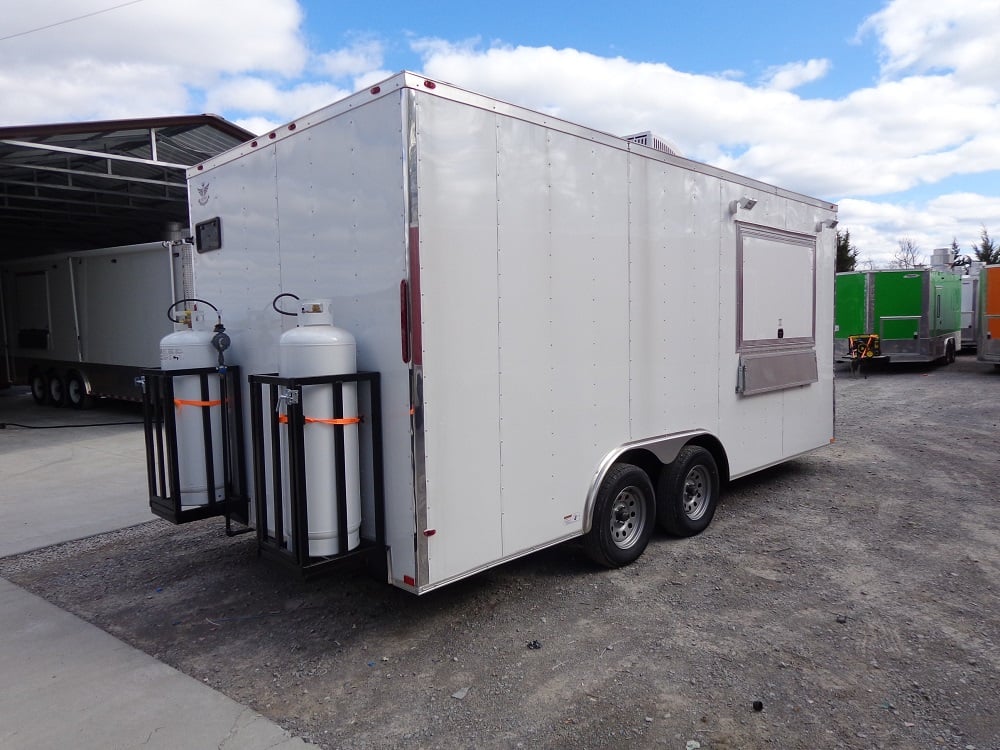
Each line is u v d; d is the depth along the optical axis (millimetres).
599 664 3381
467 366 3516
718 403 5441
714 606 4031
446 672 3338
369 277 3477
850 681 3207
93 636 3814
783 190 6172
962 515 5820
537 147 3832
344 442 3428
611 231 4336
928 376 17047
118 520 6051
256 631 3834
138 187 13398
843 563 4719
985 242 43438
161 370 4234
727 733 2816
